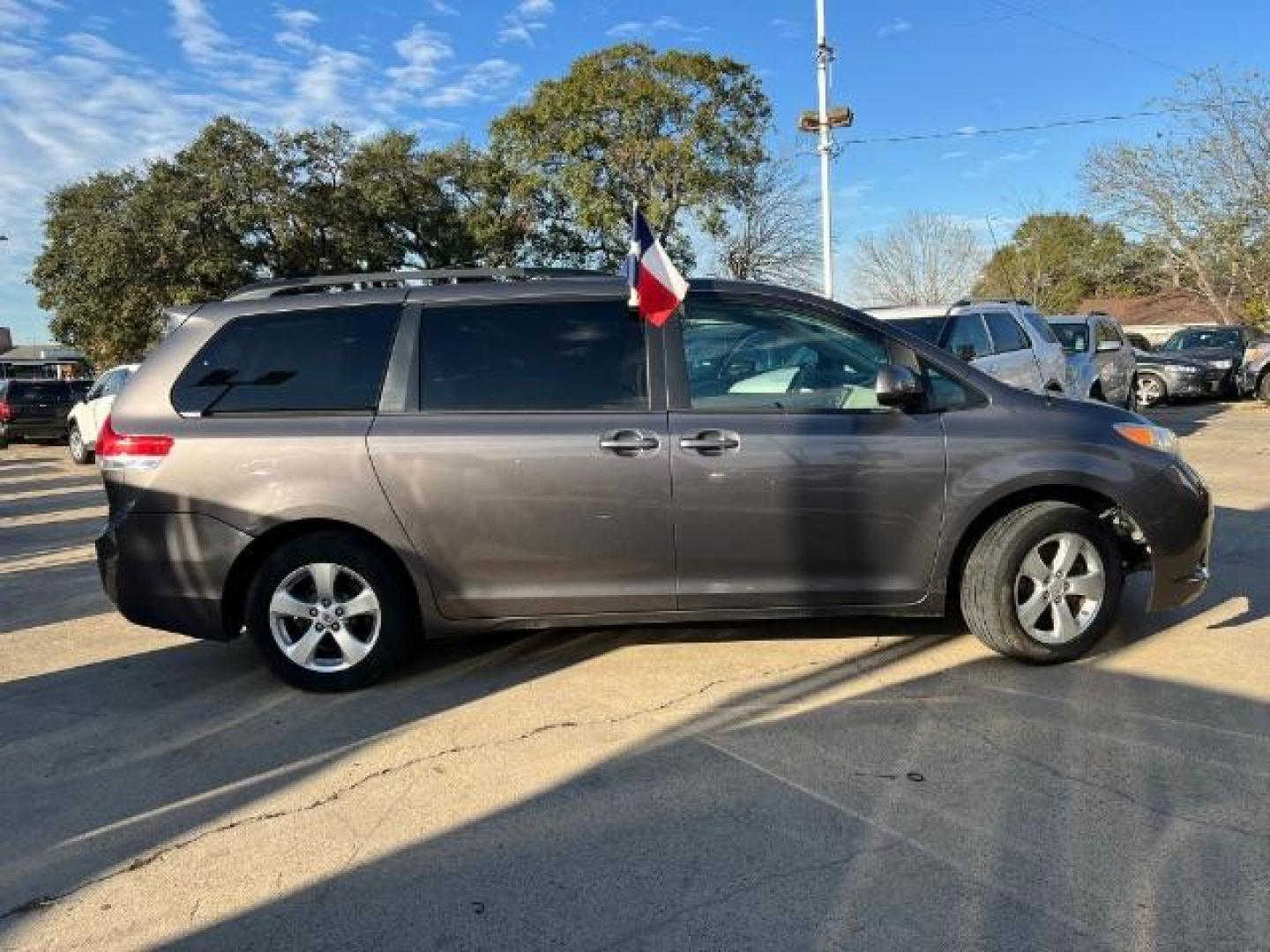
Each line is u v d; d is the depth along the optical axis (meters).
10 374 54.97
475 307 4.68
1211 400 21.84
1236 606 5.49
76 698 4.74
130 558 4.55
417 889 3.00
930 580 4.59
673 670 4.75
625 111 29.62
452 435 4.46
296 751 4.02
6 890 3.08
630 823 3.34
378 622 4.58
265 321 4.70
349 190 32.22
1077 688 4.38
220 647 5.49
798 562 4.54
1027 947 2.64
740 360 4.63
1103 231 40.66
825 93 22.91
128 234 29.58
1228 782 3.50
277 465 4.46
